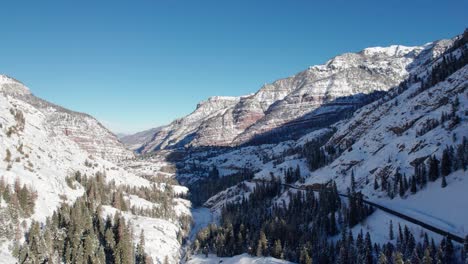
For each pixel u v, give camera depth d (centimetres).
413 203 15650
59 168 18862
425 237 11550
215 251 16650
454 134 17188
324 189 19975
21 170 15300
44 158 18275
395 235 13338
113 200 19788
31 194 13725
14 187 13675
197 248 17350
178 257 17088
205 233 18138
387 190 17700
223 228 17800
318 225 16312
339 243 13862
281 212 19312
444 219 13338
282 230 15700
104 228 14725
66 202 15762
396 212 15138
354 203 16138
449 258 10619
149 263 14100
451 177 15400
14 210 12312
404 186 16900
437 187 15500
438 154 16975
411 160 18225
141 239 15225
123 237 13862
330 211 17838
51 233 12575
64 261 12181
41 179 15762
